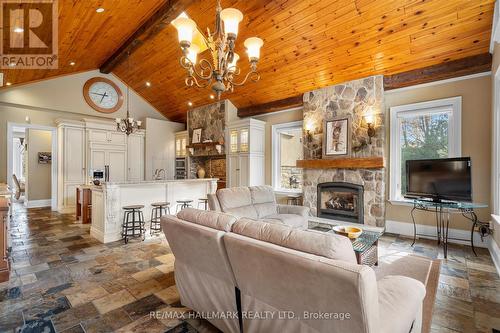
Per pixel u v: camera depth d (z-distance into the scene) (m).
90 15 3.87
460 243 3.77
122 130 5.70
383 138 4.35
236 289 1.55
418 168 3.69
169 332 1.79
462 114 3.79
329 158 4.91
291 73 5.02
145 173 7.79
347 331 1.05
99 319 1.93
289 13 3.78
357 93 4.61
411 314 1.21
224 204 3.55
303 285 1.11
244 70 5.25
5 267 2.56
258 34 4.27
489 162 3.56
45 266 2.95
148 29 4.49
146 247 3.65
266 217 3.80
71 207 6.40
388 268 2.49
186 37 2.35
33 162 7.27
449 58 3.71
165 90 7.21
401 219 4.34
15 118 6.05
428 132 4.19
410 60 3.94
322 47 4.20
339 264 1.01
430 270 2.44
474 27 3.21
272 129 6.30
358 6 3.40
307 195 5.29
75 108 6.75
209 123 7.20
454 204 3.25
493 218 3.10
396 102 4.41
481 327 1.84
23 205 7.42
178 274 2.02
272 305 1.33
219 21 2.62
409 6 3.22
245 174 6.15
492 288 2.40
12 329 1.80
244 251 1.32
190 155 7.79
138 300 2.21
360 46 3.97
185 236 1.72
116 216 4.04
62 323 1.87
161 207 4.27
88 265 2.98
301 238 1.25
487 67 3.49
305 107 5.37
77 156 6.50
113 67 6.46
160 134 8.16
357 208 4.63
